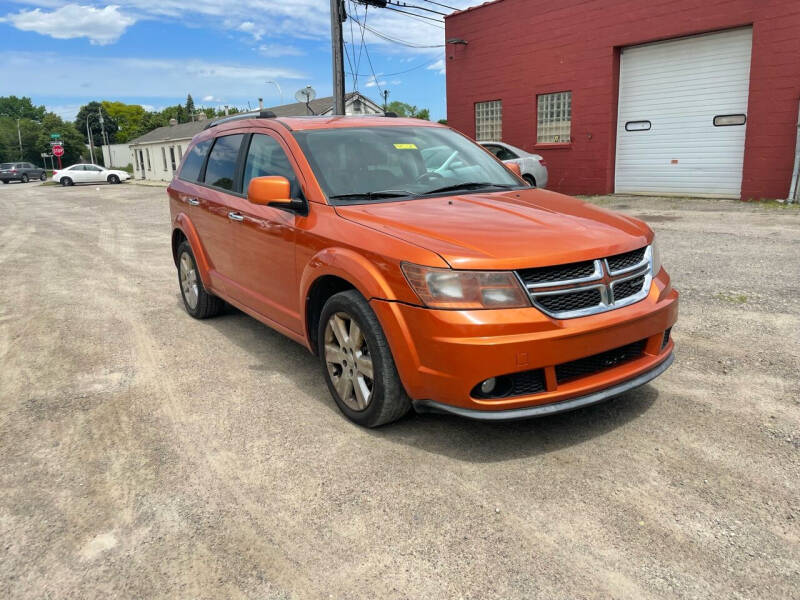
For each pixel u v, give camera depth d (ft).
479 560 7.56
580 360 9.76
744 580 7.03
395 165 13.33
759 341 14.49
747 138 39.65
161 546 8.07
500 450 10.18
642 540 7.79
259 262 14.07
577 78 48.98
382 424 10.90
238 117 16.97
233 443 10.79
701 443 10.07
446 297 9.13
